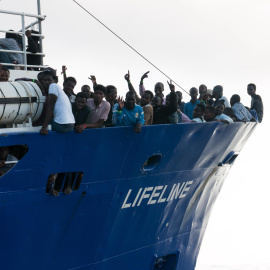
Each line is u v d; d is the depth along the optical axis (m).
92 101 26.94
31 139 24.52
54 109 24.47
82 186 27.36
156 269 36.69
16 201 25.08
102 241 29.75
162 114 30.19
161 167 31.17
